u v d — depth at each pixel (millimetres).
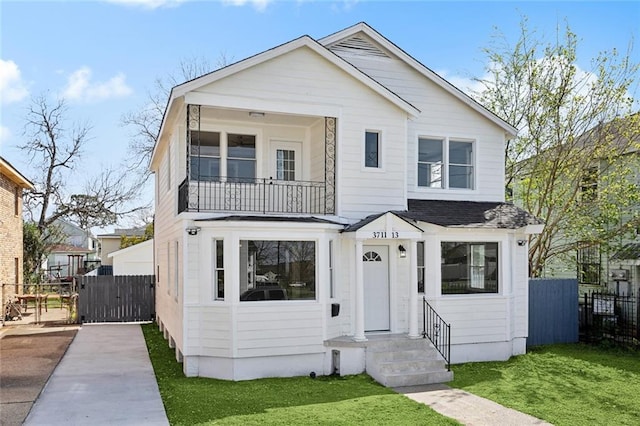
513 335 13945
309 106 12703
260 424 8117
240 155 13828
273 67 12430
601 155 17484
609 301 16000
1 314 20078
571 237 19156
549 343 15648
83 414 8641
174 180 13594
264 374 11531
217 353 11430
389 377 10789
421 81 14930
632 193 17578
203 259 11641
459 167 15258
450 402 9672
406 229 12352
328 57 12773
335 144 13023
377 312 13039
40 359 13148
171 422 8242
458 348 13211
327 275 12125
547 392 10453
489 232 13578
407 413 8844
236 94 12094
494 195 15414
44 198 38500
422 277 13273
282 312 11672
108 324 20328
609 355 14086
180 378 11367
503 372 12188
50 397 9656
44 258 37156
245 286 11531
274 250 11773
